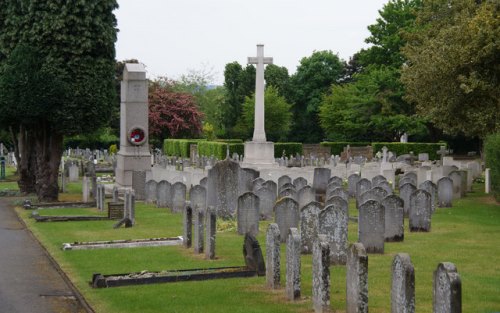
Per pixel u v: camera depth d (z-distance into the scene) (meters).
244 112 83.56
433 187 24.31
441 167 32.94
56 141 30.05
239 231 19.67
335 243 15.15
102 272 14.69
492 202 27.78
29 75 28.36
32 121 28.84
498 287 13.02
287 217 18.48
